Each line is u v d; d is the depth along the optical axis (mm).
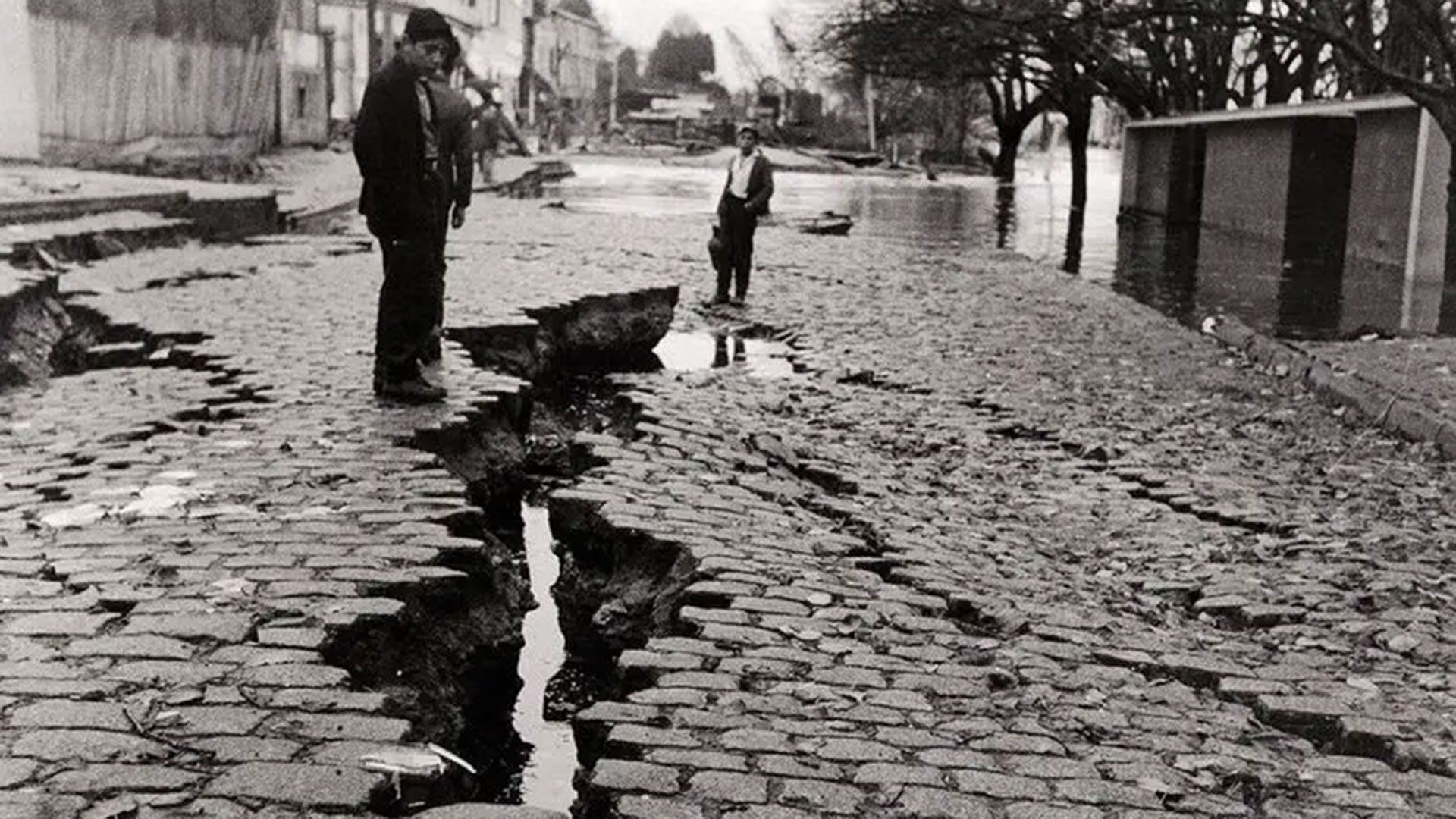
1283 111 30688
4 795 3789
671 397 10938
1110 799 4246
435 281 9312
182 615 5242
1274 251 30422
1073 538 7902
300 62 44656
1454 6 19266
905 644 5602
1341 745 5012
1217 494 8938
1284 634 6242
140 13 28078
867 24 35688
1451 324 18250
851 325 15836
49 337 12266
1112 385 12734
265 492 7113
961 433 10484
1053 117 124500
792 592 6062
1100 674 5469
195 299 14180
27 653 4848
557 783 5273
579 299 14359
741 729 4574
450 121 10305
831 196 48219
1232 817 4199
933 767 4371
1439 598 6871
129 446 8172
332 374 10219
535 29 108750
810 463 9008
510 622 6520
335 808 3816
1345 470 9789
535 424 10898
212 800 3820
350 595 5566
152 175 29047
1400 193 25266
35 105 24344
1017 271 22484
